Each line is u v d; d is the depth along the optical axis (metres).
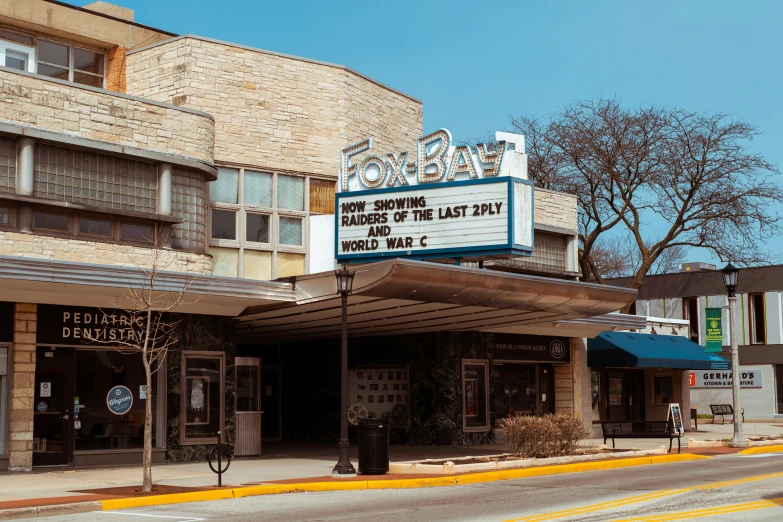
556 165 43.62
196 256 21.75
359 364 29.42
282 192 25.12
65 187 19.88
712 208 41.25
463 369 27.97
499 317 24.55
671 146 41.16
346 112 26.30
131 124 21.12
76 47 27.09
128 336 20.47
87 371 20.31
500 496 15.24
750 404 47.75
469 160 23.16
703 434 33.97
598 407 34.12
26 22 25.50
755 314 48.19
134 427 20.88
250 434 23.14
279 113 25.19
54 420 19.73
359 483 17.09
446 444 27.39
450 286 19.77
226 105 24.36
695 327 49.97
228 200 24.12
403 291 19.52
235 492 15.75
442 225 23.16
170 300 20.06
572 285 21.98
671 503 13.86
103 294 19.64
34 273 17.44
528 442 21.47
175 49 24.25
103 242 20.19
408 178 23.95
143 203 21.06
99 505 14.25
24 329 19.27
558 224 31.55
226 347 22.42
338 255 24.28
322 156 25.75
